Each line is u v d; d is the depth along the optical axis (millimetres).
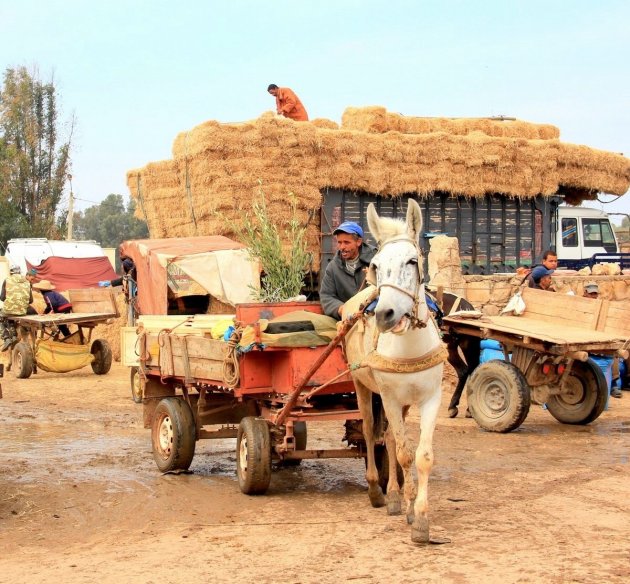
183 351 8734
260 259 10031
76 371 19047
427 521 6230
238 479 8203
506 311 13125
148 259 14867
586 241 27328
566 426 12125
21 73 48250
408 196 19000
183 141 18094
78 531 7020
